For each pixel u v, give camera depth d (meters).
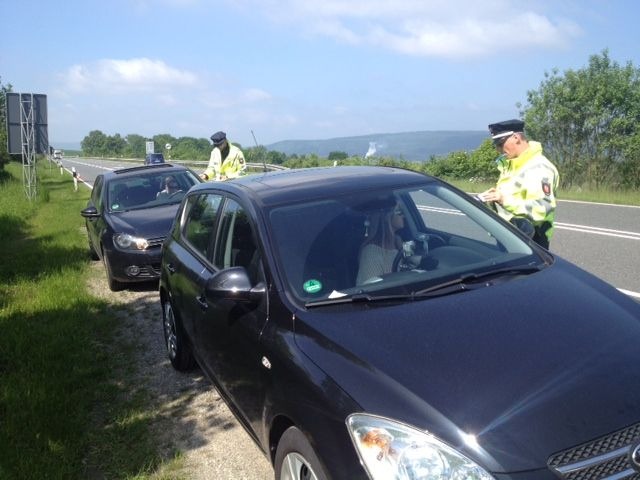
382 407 2.42
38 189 23.59
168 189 9.65
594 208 14.71
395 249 3.65
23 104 20.73
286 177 4.42
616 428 2.30
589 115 23.19
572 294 3.16
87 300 7.73
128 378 5.39
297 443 2.76
